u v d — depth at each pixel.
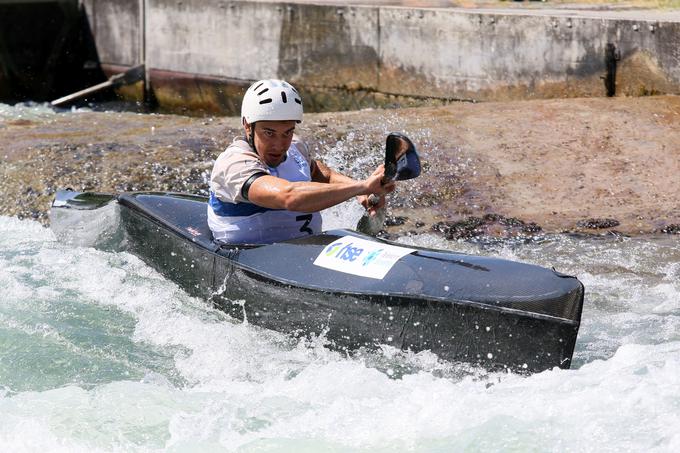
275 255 16.06
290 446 12.40
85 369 15.41
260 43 40.16
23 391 14.57
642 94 31.56
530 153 27.02
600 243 21.94
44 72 45.84
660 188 24.89
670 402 12.30
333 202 14.89
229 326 16.58
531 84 33.81
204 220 18.09
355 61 37.94
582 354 15.62
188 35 42.19
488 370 13.62
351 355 14.91
